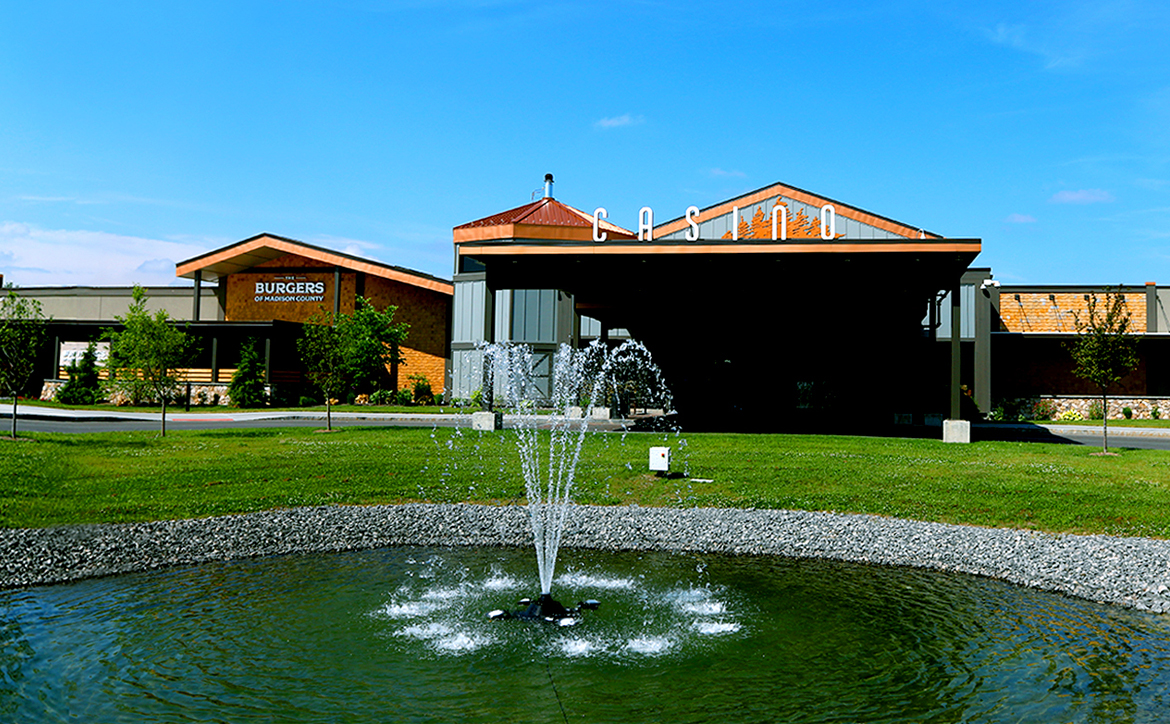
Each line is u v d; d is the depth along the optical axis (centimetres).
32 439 2177
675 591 1016
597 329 3991
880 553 1199
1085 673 740
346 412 3650
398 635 838
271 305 4900
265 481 1659
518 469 1828
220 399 4194
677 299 2966
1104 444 2262
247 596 969
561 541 1279
